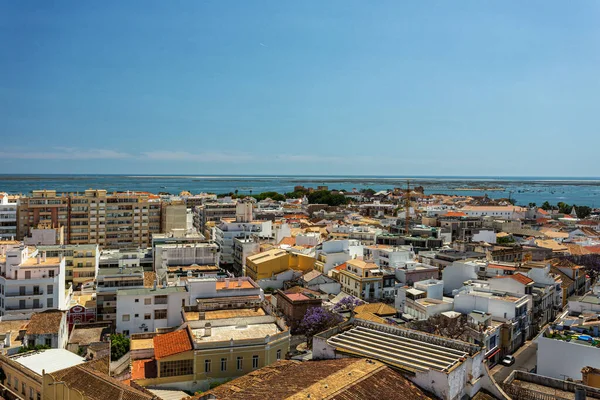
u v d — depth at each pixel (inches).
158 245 5871.1
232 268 7121.1
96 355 2987.2
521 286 4156.0
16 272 4114.2
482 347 2085.4
